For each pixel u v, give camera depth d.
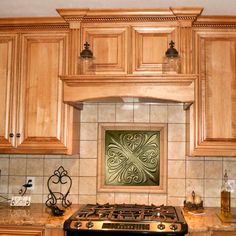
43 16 2.68
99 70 2.61
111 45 2.62
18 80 2.71
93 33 2.64
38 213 2.57
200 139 2.58
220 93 2.60
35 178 3.00
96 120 3.01
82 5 2.49
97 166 2.97
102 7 2.53
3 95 2.71
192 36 2.63
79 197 2.96
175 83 2.47
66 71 2.67
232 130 2.57
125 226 2.22
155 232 2.17
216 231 2.24
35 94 2.69
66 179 2.99
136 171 2.96
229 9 2.51
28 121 2.68
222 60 2.62
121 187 2.95
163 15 2.57
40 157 3.01
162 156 2.95
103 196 2.95
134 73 2.58
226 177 2.88
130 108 2.99
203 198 2.89
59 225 2.27
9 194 3.00
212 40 2.63
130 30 2.62
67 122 2.65
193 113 2.58
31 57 2.71
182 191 2.91
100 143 2.99
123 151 2.98
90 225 2.24
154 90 2.48
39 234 2.29
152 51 2.60
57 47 2.70
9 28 2.74
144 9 2.54
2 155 3.04
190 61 2.56
